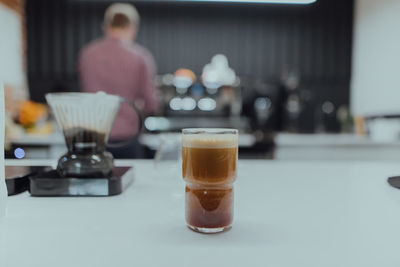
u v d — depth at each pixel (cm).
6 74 311
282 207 63
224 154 48
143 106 204
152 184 83
